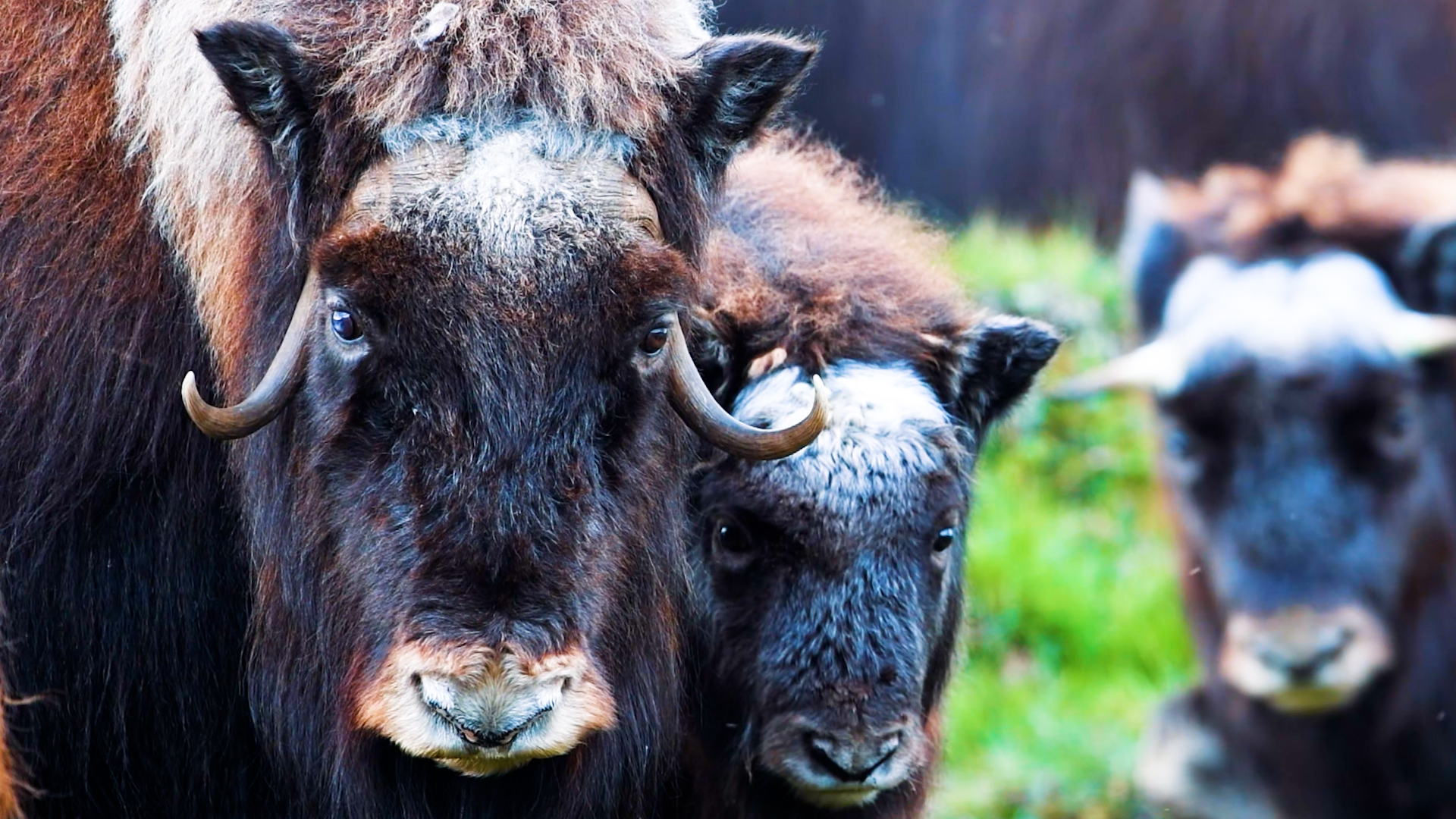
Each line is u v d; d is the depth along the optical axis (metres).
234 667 20.08
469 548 15.68
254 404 16.67
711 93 17.61
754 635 20.25
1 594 18.91
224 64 16.64
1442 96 46.03
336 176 16.59
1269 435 34.00
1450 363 34.94
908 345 21.36
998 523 43.22
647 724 18.25
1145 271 39.19
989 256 50.06
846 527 19.80
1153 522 43.91
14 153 19.61
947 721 27.34
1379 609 33.72
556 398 15.88
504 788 17.98
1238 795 35.62
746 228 22.17
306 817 19.36
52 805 19.81
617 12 17.44
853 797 20.27
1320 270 35.78
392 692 15.99
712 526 20.48
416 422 15.91
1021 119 46.94
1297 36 45.62
